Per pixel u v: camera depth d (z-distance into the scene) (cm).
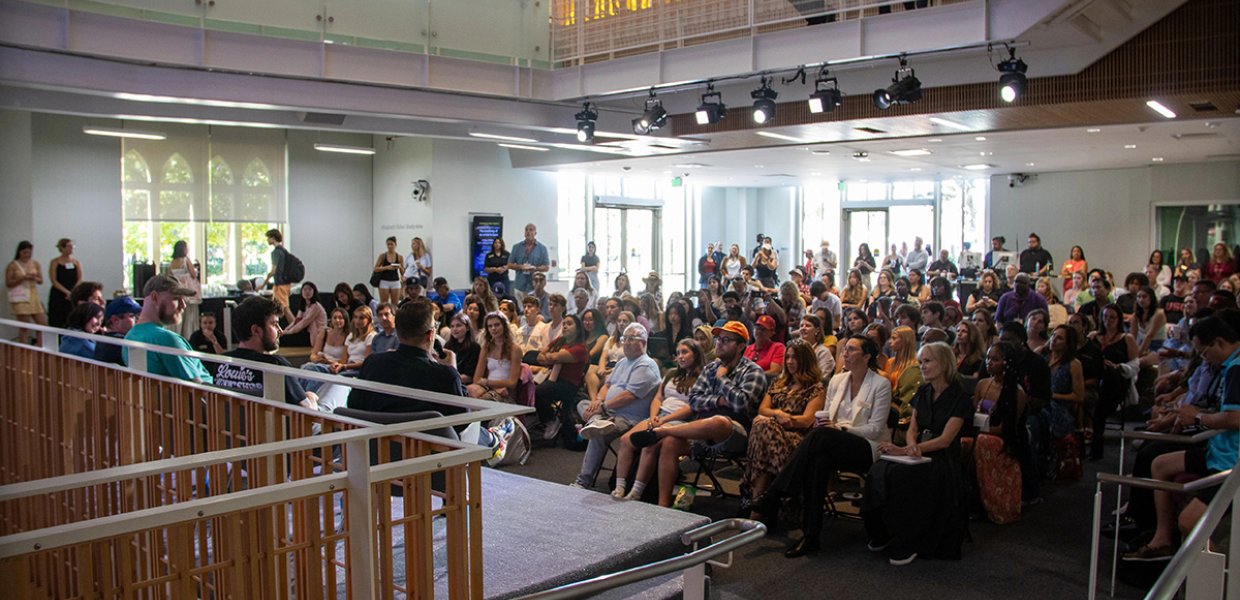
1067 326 715
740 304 1042
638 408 670
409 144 1598
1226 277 1341
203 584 226
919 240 2005
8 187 1182
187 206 1442
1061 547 541
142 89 849
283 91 927
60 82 808
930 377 545
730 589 477
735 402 613
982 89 948
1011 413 589
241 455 217
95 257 1349
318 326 1016
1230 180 1642
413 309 455
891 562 515
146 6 823
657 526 466
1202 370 551
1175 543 471
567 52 1083
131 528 197
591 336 891
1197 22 821
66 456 452
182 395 370
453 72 1010
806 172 1850
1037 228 1873
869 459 552
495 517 480
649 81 1016
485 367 793
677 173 1870
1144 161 1633
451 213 1591
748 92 1115
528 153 1667
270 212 1545
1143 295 959
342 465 301
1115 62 867
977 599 462
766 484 577
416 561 259
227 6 865
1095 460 763
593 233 2066
